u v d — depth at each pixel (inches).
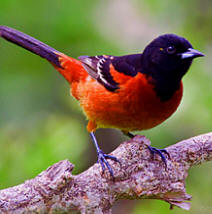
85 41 504.1
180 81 350.9
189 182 475.2
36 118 505.7
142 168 322.7
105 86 358.3
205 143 345.7
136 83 341.4
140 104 344.2
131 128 371.6
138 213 439.8
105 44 506.6
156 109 346.9
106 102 359.3
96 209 310.7
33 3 500.4
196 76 486.6
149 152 327.3
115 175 315.6
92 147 586.9
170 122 483.5
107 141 602.9
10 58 508.7
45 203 299.0
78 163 419.8
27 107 511.2
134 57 359.9
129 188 319.6
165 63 335.9
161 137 485.1
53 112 522.3
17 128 478.9
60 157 405.4
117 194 319.6
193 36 536.1
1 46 507.5
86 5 515.5
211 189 468.1
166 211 431.8
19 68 509.0
